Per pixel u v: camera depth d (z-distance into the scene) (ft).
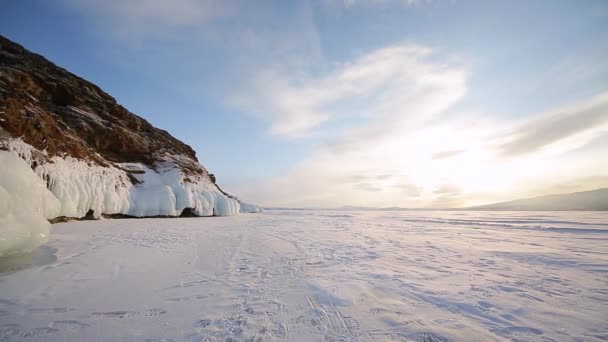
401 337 8.74
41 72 72.13
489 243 30.48
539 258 21.66
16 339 8.29
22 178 20.18
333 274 16.47
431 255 22.98
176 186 81.20
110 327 9.21
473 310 10.96
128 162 80.28
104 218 55.36
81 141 60.54
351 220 79.51
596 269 17.98
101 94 90.02
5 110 40.45
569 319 10.16
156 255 21.25
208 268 17.75
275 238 34.14
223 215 94.17
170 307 11.03
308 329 9.26
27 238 17.03
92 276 15.05
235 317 10.16
